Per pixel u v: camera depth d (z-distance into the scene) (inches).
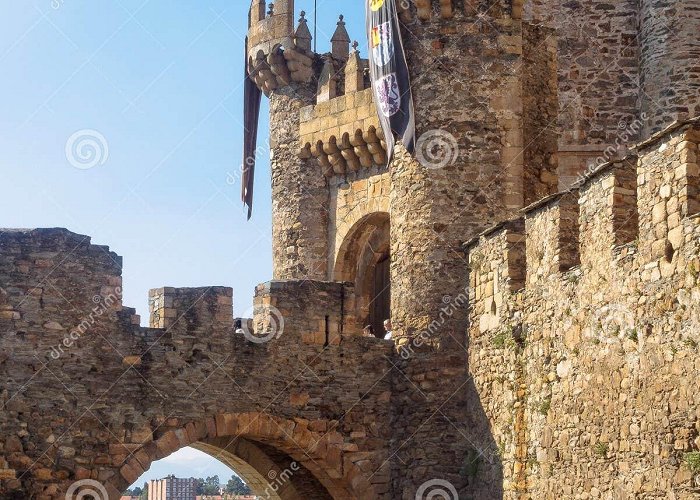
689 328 1055.0
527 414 1298.0
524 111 1502.2
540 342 1278.3
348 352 1473.9
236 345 1434.5
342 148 1808.6
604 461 1158.3
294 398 1451.8
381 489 1467.8
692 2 1689.2
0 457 1328.7
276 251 1879.9
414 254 1477.6
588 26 1738.4
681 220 1066.7
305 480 1537.9
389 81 1513.3
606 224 1170.6
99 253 1384.1
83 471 1357.0
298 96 1870.1
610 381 1154.7
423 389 1450.5
